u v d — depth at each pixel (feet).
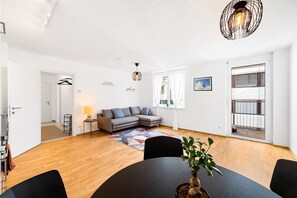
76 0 5.12
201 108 15.48
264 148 10.71
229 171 3.48
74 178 6.85
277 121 11.09
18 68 9.57
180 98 17.39
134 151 10.26
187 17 6.31
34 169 7.66
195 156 2.57
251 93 13.25
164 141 5.12
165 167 3.69
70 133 14.89
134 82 21.38
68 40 8.88
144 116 18.67
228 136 13.89
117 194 2.65
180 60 13.79
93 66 15.97
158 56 12.39
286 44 9.77
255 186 2.92
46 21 6.50
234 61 13.39
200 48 10.41
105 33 7.89
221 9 5.72
